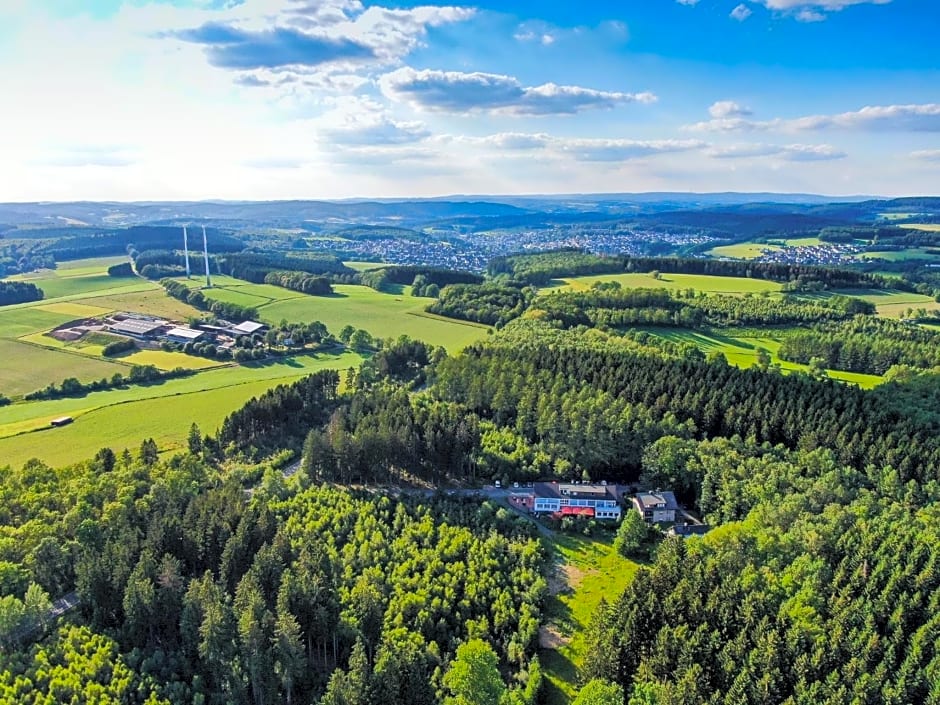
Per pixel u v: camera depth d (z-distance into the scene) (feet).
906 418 440.45
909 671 234.99
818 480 382.22
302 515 384.47
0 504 339.16
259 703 252.21
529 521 396.37
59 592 298.76
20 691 234.17
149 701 236.63
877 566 284.00
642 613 270.67
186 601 273.13
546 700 269.85
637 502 410.72
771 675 234.17
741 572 289.74
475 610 315.17
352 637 281.74
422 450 441.27
